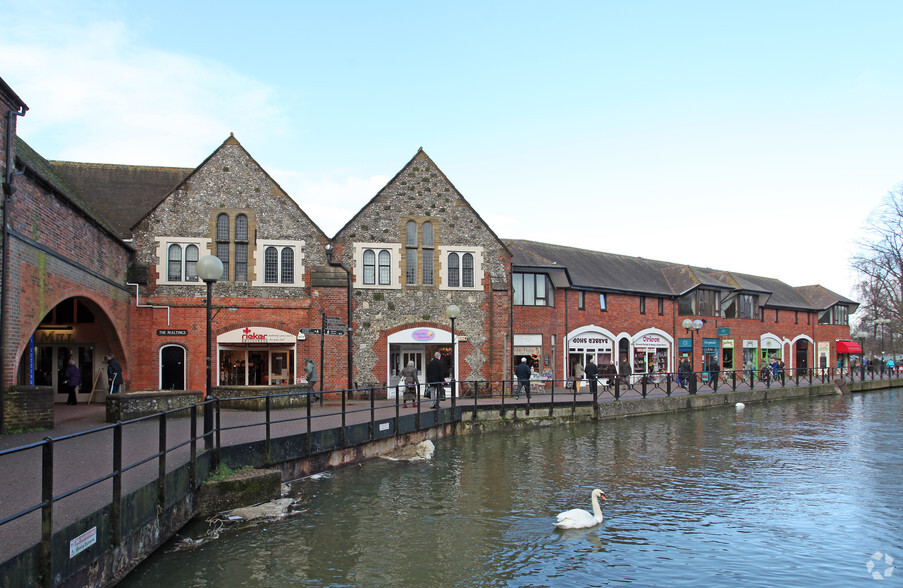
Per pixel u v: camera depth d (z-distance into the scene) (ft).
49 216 56.03
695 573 32.01
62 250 59.00
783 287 200.44
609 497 46.16
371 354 90.84
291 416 62.59
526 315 111.34
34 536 21.58
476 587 29.86
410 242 94.32
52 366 81.05
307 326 87.04
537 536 37.19
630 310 134.31
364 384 90.12
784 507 43.73
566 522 38.47
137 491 27.99
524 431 79.20
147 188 94.12
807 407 112.78
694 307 151.94
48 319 81.20
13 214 49.01
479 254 96.43
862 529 39.06
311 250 88.38
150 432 47.62
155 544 30.37
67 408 70.74
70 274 60.59
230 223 86.07
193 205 85.10
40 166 63.77
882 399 131.85
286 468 46.47
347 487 47.29
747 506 43.96
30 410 48.01
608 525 39.47
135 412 56.03
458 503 43.70
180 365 83.35
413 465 55.98
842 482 51.24
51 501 20.30
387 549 34.42
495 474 53.01
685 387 112.98
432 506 42.80
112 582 25.59
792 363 186.60
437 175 96.07
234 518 36.83
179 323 83.46
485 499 44.88
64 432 47.29
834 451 65.46
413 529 37.88
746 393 118.62
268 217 87.20
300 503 42.34
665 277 153.99
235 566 30.99
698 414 99.30
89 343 81.20
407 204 94.27
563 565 32.83
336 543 34.99
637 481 51.16
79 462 34.60
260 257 86.43
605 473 53.93
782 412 103.55
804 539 37.19
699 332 151.33
